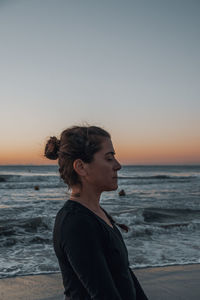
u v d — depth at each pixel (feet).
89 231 3.20
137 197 61.11
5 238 23.20
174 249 21.13
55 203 48.47
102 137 3.82
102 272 3.05
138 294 4.09
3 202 50.16
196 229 29.07
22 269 16.12
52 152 4.05
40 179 106.63
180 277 15.14
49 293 12.98
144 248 21.44
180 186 95.71
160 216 36.27
